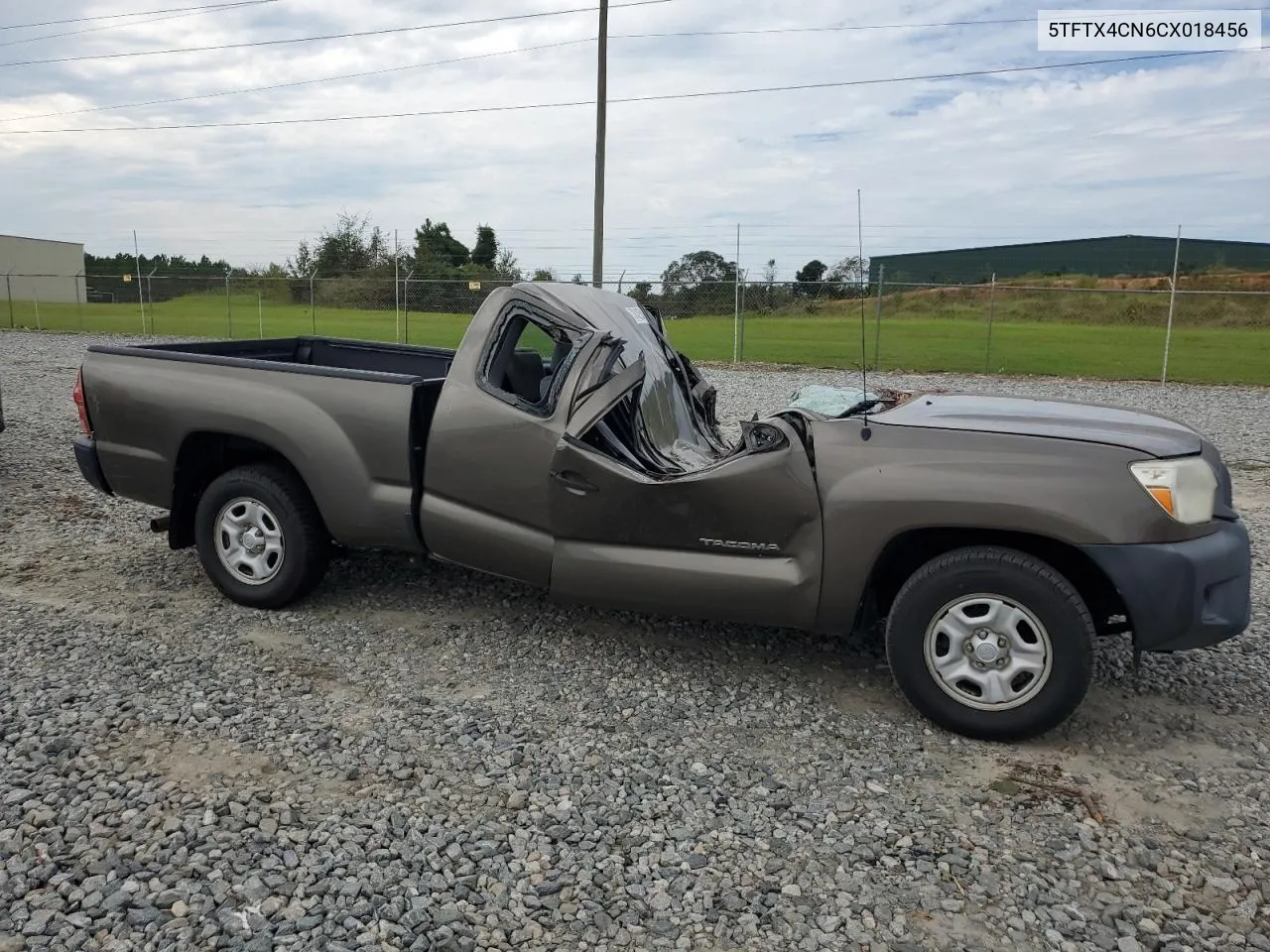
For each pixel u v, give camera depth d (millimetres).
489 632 4949
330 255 41688
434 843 3102
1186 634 3633
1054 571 3680
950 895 2906
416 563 5961
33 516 6996
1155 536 3588
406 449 4715
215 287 32062
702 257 22750
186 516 5402
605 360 4422
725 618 4223
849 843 3162
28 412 11867
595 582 4387
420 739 3797
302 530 4988
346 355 6668
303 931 2682
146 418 5219
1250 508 8062
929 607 3846
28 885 2836
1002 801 3428
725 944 2691
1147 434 3879
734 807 3361
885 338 25797
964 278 27984
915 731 3953
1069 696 3684
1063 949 2686
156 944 2611
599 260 21953
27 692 4082
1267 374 19219
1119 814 3355
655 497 4203
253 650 4641
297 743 3729
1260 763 3727
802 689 4340
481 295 28469
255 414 4945
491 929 2721
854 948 2686
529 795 3404
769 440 4074
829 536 3945
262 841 3078
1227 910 2852
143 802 3271
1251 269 32875
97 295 42375
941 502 3748
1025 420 4078
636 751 3744
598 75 21359
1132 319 29125
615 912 2807
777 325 27109
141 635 4789
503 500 4547
